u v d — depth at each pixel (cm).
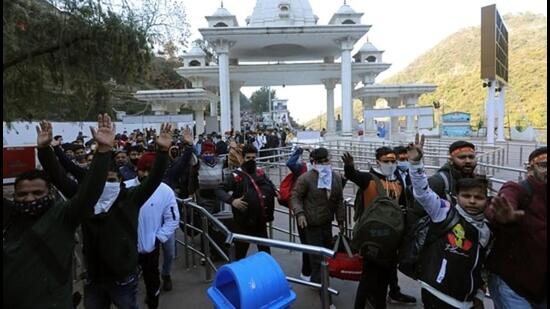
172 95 3097
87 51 727
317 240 434
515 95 5906
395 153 395
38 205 232
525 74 6269
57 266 231
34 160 1259
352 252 393
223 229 404
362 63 3312
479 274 264
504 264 265
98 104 827
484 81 2342
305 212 435
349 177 393
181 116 2005
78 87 783
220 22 3067
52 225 233
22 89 733
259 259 262
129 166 566
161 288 473
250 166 472
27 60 704
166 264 470
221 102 2894
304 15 3309
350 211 585
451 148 333
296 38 2909
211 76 3353
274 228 666
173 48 953
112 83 862
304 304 421
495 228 265
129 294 314
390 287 421
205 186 588
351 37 2848
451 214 270
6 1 615
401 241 329
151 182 315
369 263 354
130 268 310
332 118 3706
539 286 256
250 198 453
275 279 252
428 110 2153
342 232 425
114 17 738
